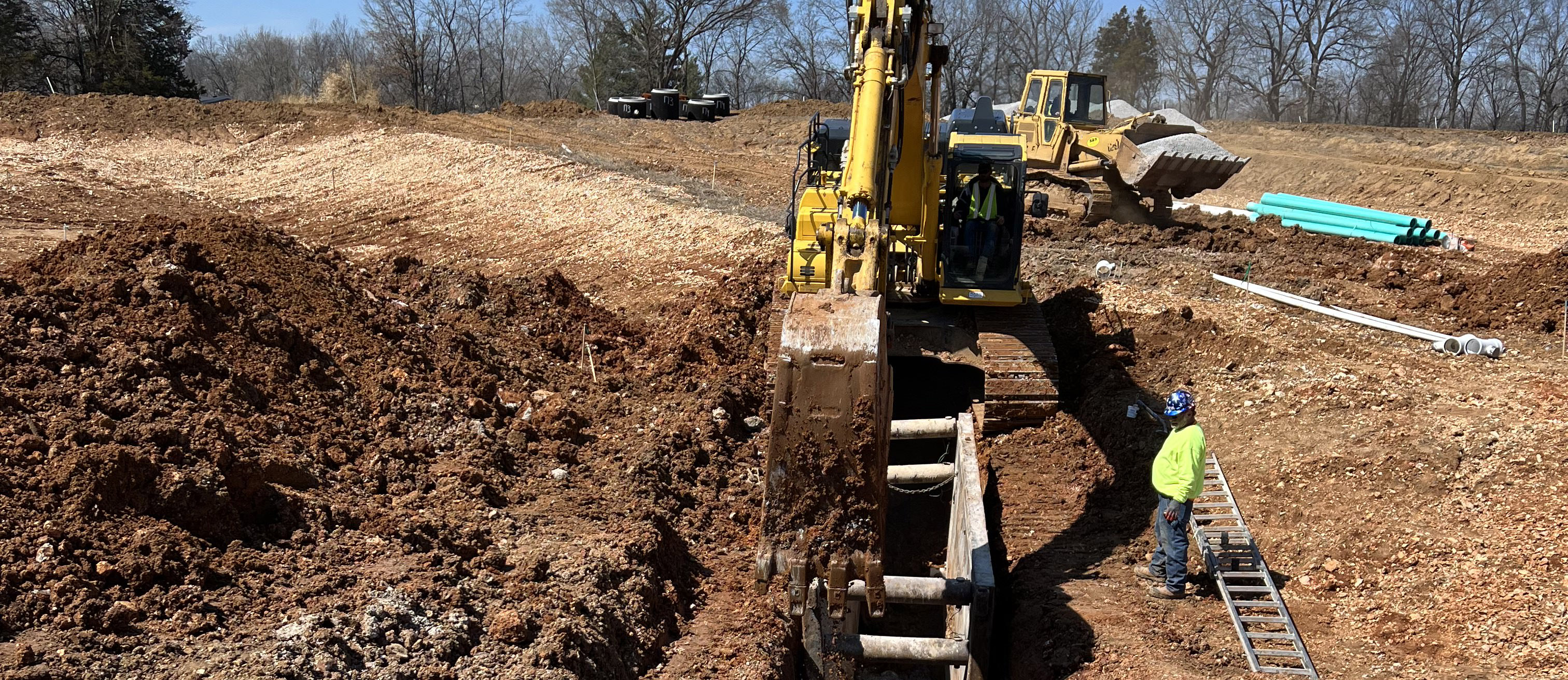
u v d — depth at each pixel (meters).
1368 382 10.26
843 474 6.14
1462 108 65.38
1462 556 7.46
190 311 8.96
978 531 8.31
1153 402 10.80
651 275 17.77
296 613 6.08
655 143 37.97
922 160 9.28
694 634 7.54
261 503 7.16
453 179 26.70
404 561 6.97
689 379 12.13
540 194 24.44
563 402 10.54
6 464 6.37
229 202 25.39
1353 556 7.89
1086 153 21.11
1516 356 11.65
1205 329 12.46
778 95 81.50
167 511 6.56
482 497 8.34
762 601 7.97
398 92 79.88
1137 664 6.96
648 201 22.81
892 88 7.90
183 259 9.76
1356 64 60.66
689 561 8.53
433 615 6.39
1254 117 65.44
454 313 12.55
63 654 5.20
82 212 21.94
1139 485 9.65
